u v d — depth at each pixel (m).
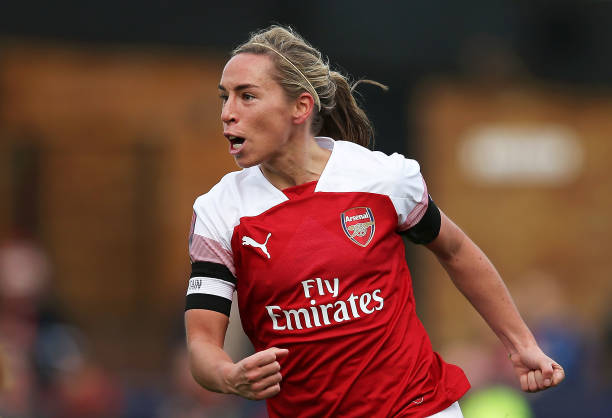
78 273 40.62
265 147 10.38
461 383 10.95
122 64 39.66
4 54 37.97
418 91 31.69
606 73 29.72
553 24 28.89
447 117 38.75
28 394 24.88
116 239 40.88
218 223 10.52
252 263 10.41
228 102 10.38
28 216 40.28
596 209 40.81
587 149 40.62
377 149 28.47
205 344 10.33
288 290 10.35
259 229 10.41
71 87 40.03
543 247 40.59
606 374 29.77
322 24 25.58
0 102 39.47
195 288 10.55
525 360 11.36
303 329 10.39
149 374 33.69
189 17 25.36
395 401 10.45
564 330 28.17
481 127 39.09
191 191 40.62
